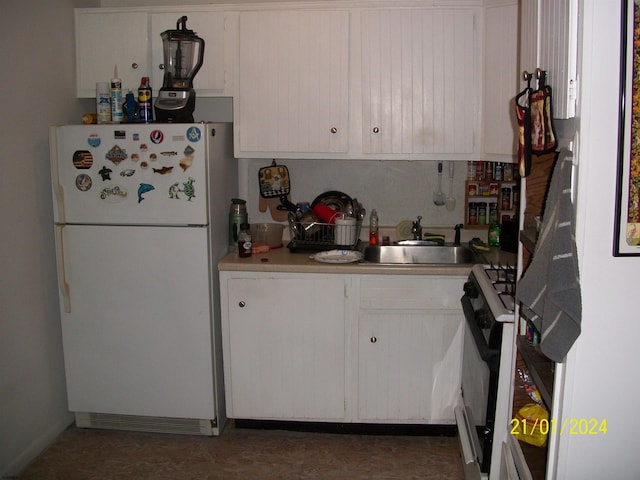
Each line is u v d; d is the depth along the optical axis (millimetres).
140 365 2861
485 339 2010
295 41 2938
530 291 1463
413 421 2875
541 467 1699
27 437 2697
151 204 2727
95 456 2762
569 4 1337
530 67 1756
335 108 2967
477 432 2148
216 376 2891
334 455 2783
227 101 3299
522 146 1622
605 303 1367
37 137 2740
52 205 2881
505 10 2766
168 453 2795
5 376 2529
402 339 2797
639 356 1390
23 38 2615
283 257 2936
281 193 3314
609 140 1303
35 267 2744
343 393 2865
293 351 2840
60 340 2969
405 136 2971
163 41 2881
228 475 2621
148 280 2783
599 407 1416
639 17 1267
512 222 3062
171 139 2682
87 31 3027
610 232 1336
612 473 1452
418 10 2889
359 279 2752
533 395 1920
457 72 2916
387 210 3344
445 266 2750
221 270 2795
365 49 2924
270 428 3018
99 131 2699
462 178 3279
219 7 2949
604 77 1286
